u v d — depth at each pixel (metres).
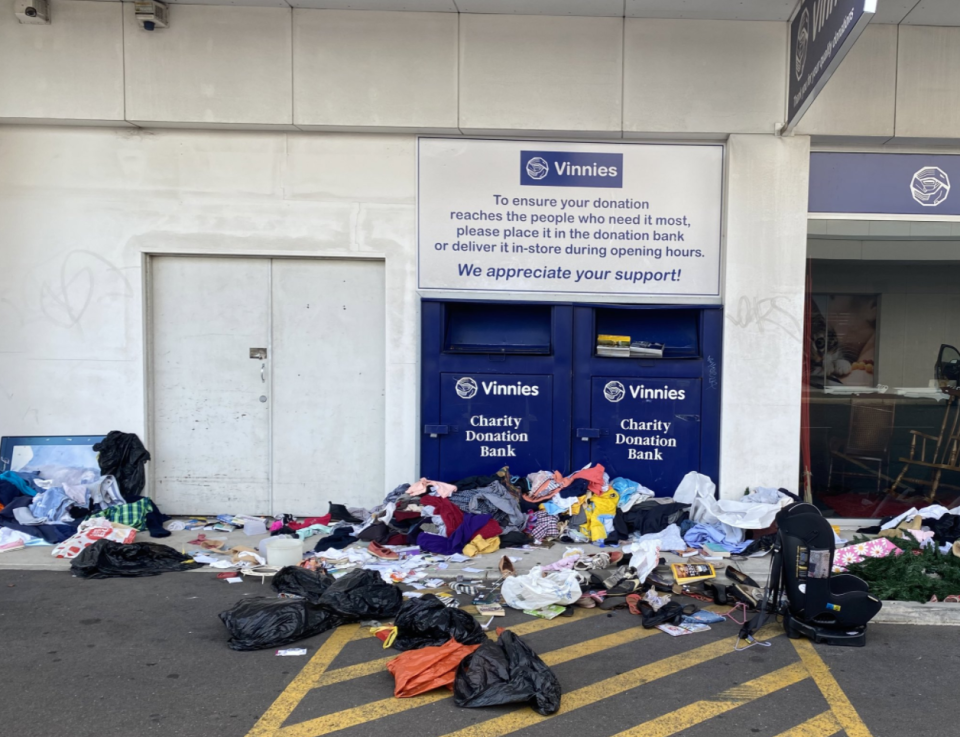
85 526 5.84
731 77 6.32
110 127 6.50
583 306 6.51
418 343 6.50
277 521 6.53
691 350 6.63
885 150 6.51
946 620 4.61
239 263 6.71
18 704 3.43
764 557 5.74
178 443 6.78
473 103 6.35
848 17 4.51
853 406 6.64
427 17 6.31
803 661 4.01
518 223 6.54
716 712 3.46
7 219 6.51
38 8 6.15
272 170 6.54
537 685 3.46
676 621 4.50
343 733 3.23
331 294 6.73
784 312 6.42
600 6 6.10
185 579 5.21
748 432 6.46
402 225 6.55
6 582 5.10
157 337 6.73
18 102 6.30
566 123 6.35
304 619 4.20
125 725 3.26
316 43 6.32
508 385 6.50
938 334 6.61
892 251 6.57
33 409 6.60
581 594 4.79
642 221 6.54
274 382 6.77
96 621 4.43
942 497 6.67
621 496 6.31
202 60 6.31
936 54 6.26
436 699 3.55
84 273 6.55
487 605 4.73
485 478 6.40
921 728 3.33
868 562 5.29
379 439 6.78
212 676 3.74
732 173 6.37
